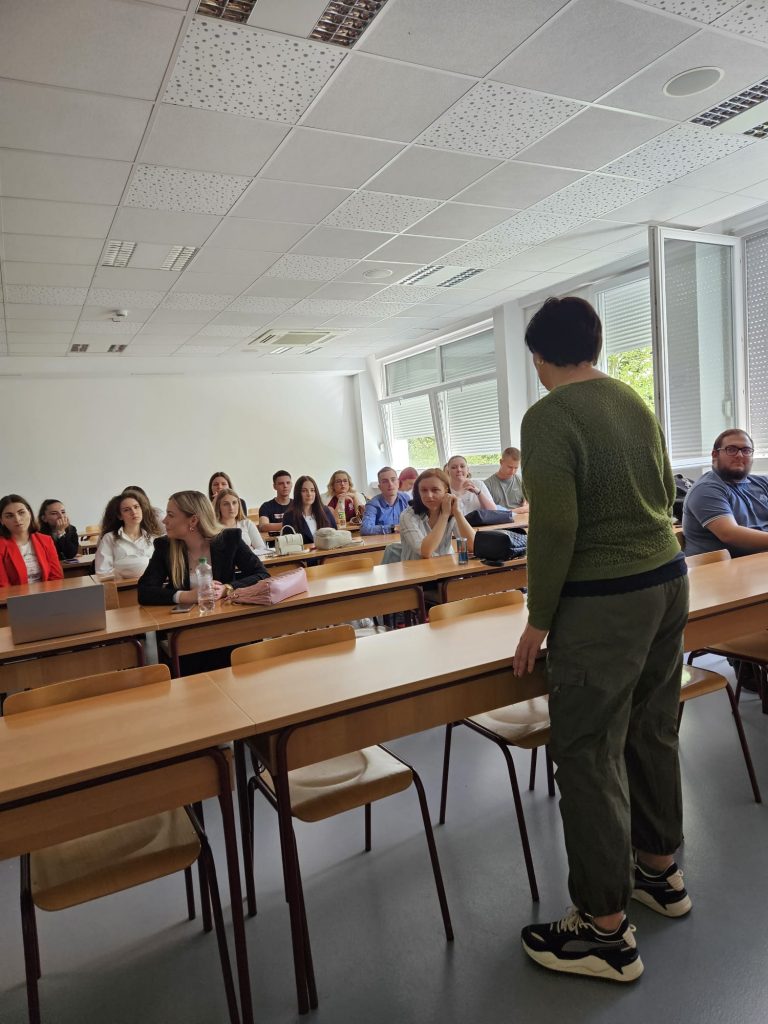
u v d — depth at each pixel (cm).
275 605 294
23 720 165
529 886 192
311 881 202
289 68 292
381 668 183
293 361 1053
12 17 246
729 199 512
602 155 413
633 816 174
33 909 145
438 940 173
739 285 569
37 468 964
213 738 145
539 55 299
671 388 541
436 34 278
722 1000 147
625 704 153
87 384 990
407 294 721
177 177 392
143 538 441
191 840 162
